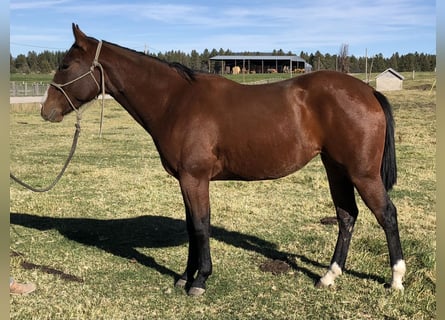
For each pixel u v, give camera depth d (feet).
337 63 165.99
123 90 13.16
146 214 21.59
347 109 11.96
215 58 213.05
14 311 12.14
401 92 121.80
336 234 18.54
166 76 12.97
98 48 13.02
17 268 14.80
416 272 14.19
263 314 12.17
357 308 12.46
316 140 12.53
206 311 12.35
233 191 25.81
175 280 14.30
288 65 217.56
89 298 12.99
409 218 20.29
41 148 41.88
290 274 14.66
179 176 12.80
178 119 12.55
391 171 12.46
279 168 12.63
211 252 16.58
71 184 27.35
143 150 41.11
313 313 12.21
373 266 14.92
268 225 19.77
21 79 172.96
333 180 13.65
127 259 15.99
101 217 21.04
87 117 75.66
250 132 12.30
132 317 12.00
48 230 18.99
